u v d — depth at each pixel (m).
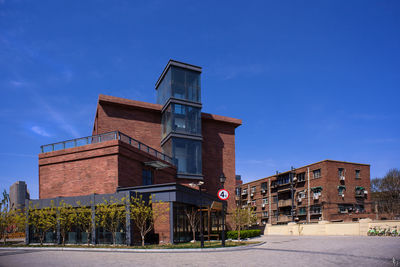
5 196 47.28
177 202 26.17
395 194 60.97
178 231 25.98
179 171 37.25
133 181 29.34
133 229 23.39
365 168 52.25
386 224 31.42
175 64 39.53
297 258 14.16
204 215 32.41
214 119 43.94
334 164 49.59
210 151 43.25
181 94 39.31
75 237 25.39
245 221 34.81
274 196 60.91
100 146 28.19
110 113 37.47
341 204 48.62
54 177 30.05
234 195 43.59
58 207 25.14
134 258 14.90
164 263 12.84
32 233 27.12
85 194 28.08
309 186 51.75
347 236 32.62
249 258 14.38
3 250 21.73
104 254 17.19
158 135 40.25
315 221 49.31
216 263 12.68
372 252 15.98
